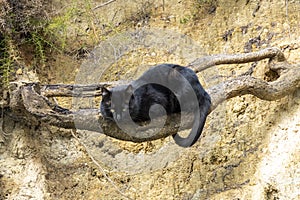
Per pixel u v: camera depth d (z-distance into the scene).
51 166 9.25
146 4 11.16
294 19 10.09
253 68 9.72
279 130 8.98
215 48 10.38
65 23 10.48
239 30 10.40
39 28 10.11
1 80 9.17
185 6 10.98
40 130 9.36
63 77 10.18
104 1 11.20
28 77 9.60
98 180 9.29
